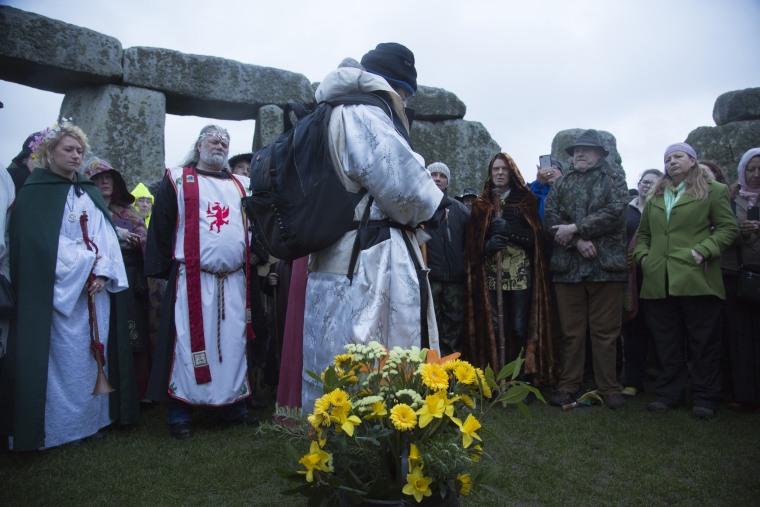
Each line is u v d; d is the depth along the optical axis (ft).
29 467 9.16
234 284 11.28
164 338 10.94
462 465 5.09
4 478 8.68
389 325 6.82
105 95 19.49
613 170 13.43
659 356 12.86
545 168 15.98
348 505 5.13
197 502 7.81
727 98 23.72
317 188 6.75
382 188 6.58
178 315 10.85
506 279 13.55
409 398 5.39
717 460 9.37
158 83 20.18
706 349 12.17
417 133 23.36
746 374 12.50
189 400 10.62
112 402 11.10
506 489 8.19
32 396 9.77
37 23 18.13
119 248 11.29
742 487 8.33
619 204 12.84
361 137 6.65
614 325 13.12
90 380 10.53
